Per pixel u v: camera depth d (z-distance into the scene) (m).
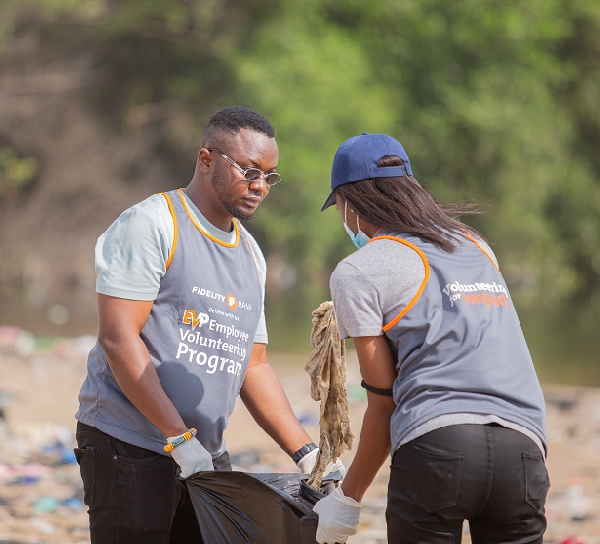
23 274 72.31
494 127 70.00
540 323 56.56
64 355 33.72
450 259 7.52
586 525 14.32
